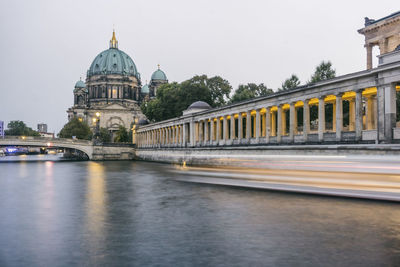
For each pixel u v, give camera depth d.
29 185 40.56
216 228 18.05
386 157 23.55
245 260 12.98
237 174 34.28
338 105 44.75
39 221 20.11
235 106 69.81
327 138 46.59
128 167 81.62
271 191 31.48
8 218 21.03
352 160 25.30
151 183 42.06
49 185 40.47
